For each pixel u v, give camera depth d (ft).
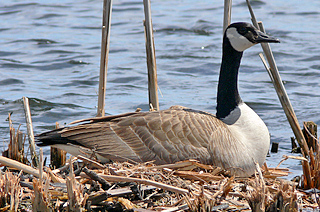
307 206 31.17
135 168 31.17
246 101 59.82
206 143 32.48
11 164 31.35
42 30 95.61
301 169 40.98
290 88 65.00
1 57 77.71
